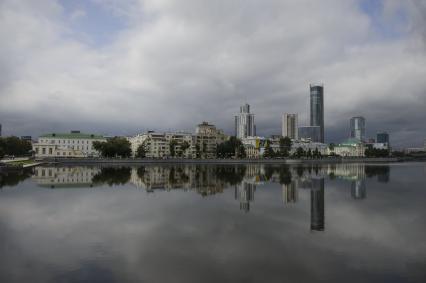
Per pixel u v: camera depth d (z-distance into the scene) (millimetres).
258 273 24219
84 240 32625
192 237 33812
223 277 23500
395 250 29625
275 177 112562
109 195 65125
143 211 48156
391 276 23672
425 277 23469
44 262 26422
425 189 76562
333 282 22672
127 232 35750
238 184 87000
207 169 164000
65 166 180875
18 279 23094
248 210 49000
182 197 62562
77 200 58594
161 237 33719
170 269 24969
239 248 30094
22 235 34500
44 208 50562
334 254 28484
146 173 129750
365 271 24625
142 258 27375
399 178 109812
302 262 26531
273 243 31656
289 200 58844
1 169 131125
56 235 34469
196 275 23844
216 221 41344
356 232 35938
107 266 25594
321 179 104500
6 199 59562
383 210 49094
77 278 23266
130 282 22625
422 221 41562
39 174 118438
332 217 43938
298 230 36812
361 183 91312
